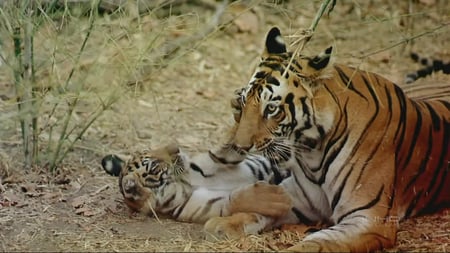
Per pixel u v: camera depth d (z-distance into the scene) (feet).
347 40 52.26
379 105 30.86
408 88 37.65
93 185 36.01
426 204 32.78
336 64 31.22
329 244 28.63
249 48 52.60
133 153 39.17
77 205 33.88
